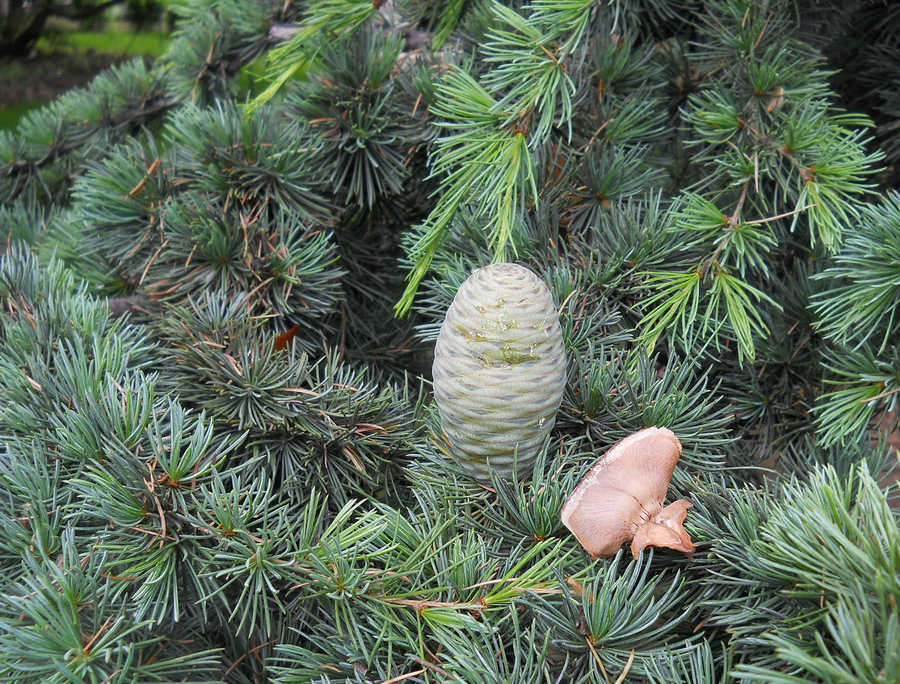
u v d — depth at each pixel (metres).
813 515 0.32
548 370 0.37
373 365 0.66
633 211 0.54
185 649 0.40
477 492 0.41
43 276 0.53
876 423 0.46
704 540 0.37
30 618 0.36
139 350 0.48
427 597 0.37
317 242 0.59
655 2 0.58
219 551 0.37
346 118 0.62
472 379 0.37
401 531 0.38
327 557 0.37
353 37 0.62
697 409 0.42
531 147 0.49
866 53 0.69
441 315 0.50
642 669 0.34
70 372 0.43
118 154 0.63
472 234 0.52
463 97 0.49
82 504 0.37
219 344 0.49
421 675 0.36
